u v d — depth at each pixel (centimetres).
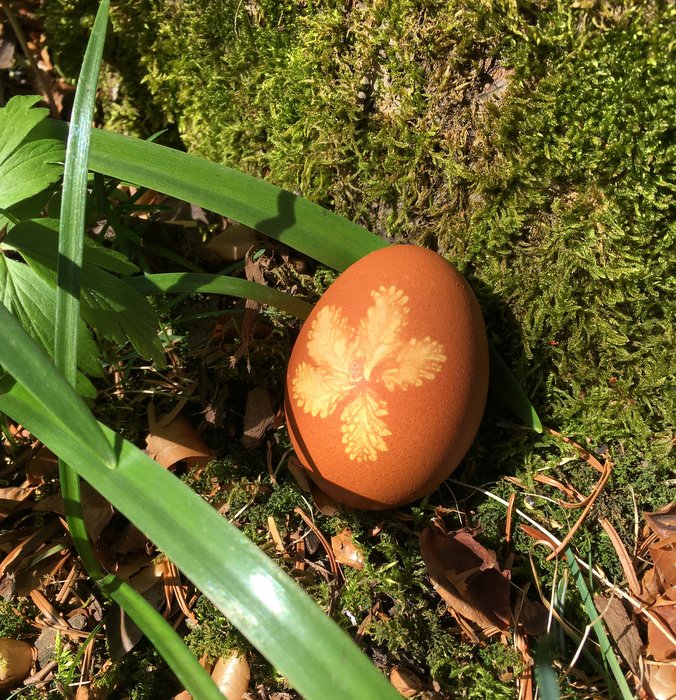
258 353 19
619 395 18
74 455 13
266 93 20
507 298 18
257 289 17
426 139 18
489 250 18
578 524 17
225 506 18
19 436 19
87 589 17
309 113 19
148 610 13
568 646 16
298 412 15
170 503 12
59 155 16
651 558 17
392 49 17
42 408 13
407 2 16
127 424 19
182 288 16
